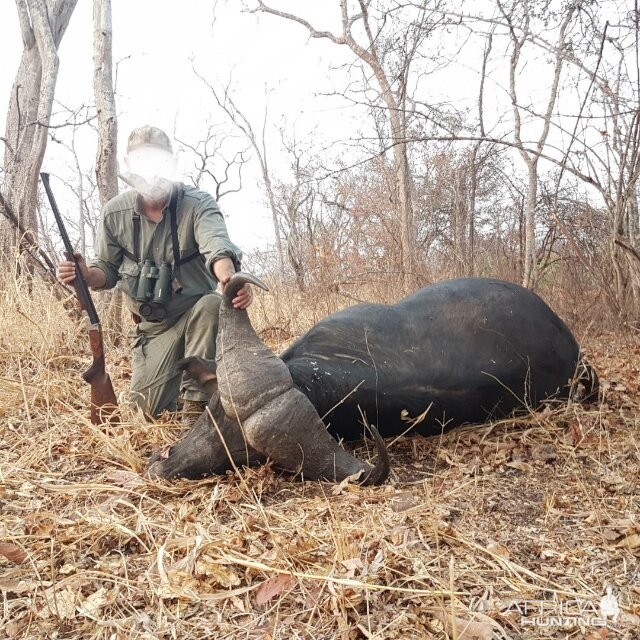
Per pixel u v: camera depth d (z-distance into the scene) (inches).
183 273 184.7
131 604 108.2
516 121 274.2
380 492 139.6
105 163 271.4
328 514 132.4
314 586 110.3
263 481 143.1
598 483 147.4
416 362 167.5
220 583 113.1
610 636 100.0
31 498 144.5
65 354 245.3
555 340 181.9
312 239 383.9
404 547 118.3
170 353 188.2
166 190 174.7
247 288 144.9
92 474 157.1
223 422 143.9
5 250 291.3
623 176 233.5
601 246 300.2
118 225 183.0
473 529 128.8
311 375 154.9
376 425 165.2
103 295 268.5
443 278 343.0
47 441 172.7
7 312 249.6
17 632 102.6
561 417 178.7
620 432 173.9
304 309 311.4
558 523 131.4
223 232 173.8
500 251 374.9
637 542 121.4
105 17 269.1
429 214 431.8
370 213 358.0
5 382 204.7
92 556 122.3
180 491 142.9
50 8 346.3
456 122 299.0
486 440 170.4
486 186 414.6
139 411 183.6
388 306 177.2
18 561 119.8
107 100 271.1
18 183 322.7
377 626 101.8
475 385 171.5
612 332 270.4
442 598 107.7
